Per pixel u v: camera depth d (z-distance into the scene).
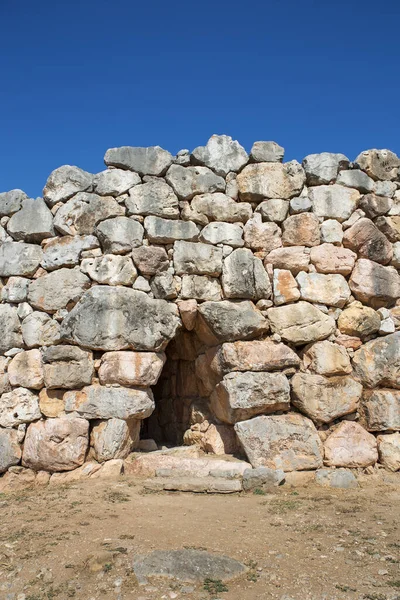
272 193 8.73
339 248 8.67
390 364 8.42
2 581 4.32
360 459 7.91
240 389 7.90
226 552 4.78
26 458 7.80
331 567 4.50
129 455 8.02
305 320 8.34
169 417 10.00
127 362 7.94
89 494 6.76
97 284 8.30
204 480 7.21
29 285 8.55
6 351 8.44
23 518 5.87
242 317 8.18
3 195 9.01
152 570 4.35
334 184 8.97
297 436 7.82
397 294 8.83
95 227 8.48
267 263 8.58
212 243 8.51
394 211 9.13
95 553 4.63
